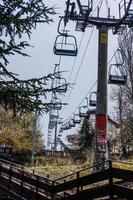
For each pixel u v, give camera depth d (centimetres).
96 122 1741
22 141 5009
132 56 2717
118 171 841
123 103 3997
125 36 2728
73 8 1752
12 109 1004
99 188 927
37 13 987
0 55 988
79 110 3206
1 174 2056
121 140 4066
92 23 1830
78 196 1051
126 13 1734
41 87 991
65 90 1031
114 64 1891
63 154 4812
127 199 797
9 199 1723
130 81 2816
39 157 4569
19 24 968
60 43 1761
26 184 1705
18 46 991
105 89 1767
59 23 1762
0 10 962
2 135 4881
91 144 4834
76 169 2666
